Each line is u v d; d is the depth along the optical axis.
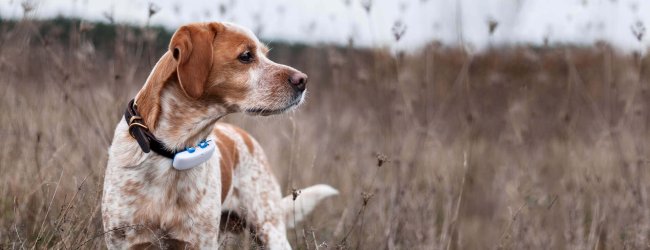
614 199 5.30
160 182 3.31
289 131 6.77
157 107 3.28
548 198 5.51
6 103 5.59
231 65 3.34
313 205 4.66
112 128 4.95
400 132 5.96
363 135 6.88
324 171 6.05
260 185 4.21
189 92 3.14
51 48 5.59
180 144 3.32
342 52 8.13
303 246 4.63
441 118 7.06
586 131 7.61
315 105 8.31
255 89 3.39
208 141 3.44
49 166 4.63
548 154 7.01
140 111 3.34
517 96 7.25
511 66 7.64
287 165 5.91
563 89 7.68
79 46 5.45
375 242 4.58
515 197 5.27
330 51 7.67
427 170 6.11
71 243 3.62
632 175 5.60
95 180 4.31
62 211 3.92
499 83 7.38
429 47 6.49
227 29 3.40
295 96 3.46
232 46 3.36
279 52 9.06
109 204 3.34
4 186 4.54
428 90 6.35
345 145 6.87
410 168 5.47
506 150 6.64
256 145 4.32
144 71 5.91
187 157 3.27
